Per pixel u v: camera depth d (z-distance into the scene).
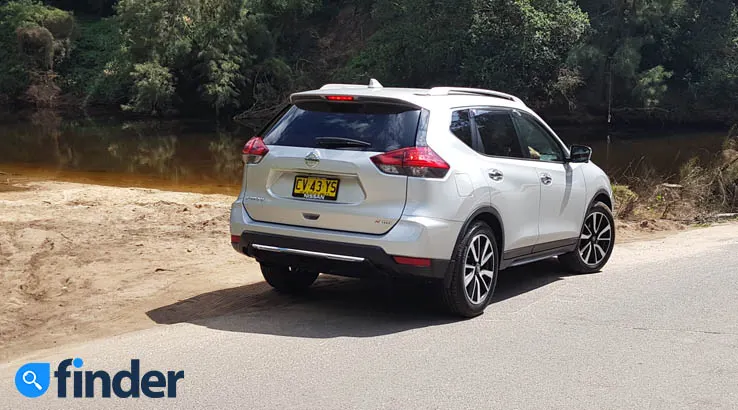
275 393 4.70
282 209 6.19
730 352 5.54
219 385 4.85
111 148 27.83
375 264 5.93
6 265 8.77
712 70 37.66
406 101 6.09
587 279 7.96
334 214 6.00
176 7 40.12
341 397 4.62
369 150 6.00
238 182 19.80
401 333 5.99
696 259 8.91
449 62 35.25
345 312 6.69
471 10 34.06
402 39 36.12
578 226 7.90
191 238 10.18
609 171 23.70
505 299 7.12
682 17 37.66
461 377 4.97
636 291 7.37
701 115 39.12
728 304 6.86
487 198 6.41
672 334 5.96
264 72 41.69
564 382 4.90
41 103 44.88
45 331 6.57
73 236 10.20
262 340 5.83
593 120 39.00
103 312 7.00
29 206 12.41
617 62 35.41
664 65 39.62
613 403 4.56
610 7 37.12
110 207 12.63
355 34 45.03
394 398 4.61
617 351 5.53
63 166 22.16
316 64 43.56
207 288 7.68
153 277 8.20
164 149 27.91
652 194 13.66
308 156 6.11
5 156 24.33
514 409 4.46
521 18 33.44
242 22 40.78
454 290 6.21
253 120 40.41
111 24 48.69
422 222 5.87
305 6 43.53
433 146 6.04
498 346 5.63
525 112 7.36
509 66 33.88
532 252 7.23
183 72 41.62
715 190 13.72
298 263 6.28
